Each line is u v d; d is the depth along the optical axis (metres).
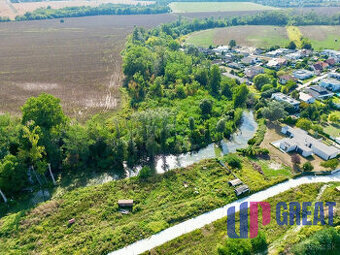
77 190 56.38
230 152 71.94
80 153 63.16
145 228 47.28
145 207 52.56
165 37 180.50
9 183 53.06
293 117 85.12
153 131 69.44
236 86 107.38
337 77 119.94
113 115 87.25
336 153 67.62
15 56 147.25
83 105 93.25
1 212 50.78
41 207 51.19
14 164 52.75
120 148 66.50
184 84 111.62
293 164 65.62
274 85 112.56
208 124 79.75
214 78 107.12
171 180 59.88
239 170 62.94
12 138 57.12
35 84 109.88
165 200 54.16
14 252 42.78
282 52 160.88
